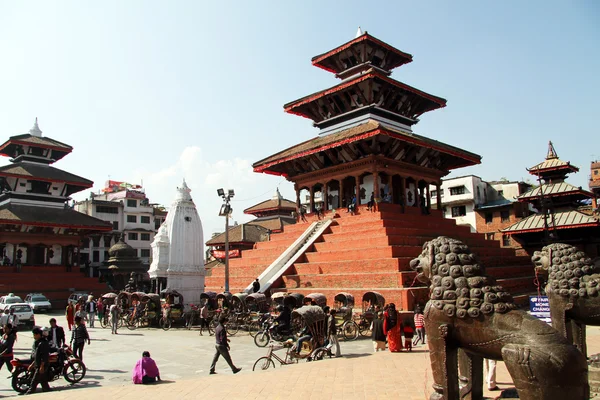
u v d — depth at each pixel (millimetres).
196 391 11414
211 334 23297
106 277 66562
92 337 23641
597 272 10773
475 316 6805
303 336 15922
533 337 6133
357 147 35312
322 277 27547
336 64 43219
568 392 5777
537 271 11727
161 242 30000
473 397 7652
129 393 11586
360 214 33500
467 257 7262
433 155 38750
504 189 61156
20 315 28859
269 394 10742
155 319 27391
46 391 13094
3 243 48719
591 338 17938
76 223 50750
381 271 25500
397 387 10914
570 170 36094
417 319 18984
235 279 32969
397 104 41281
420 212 36906
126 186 90188
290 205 64812
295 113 43531
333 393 10578
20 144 53375
